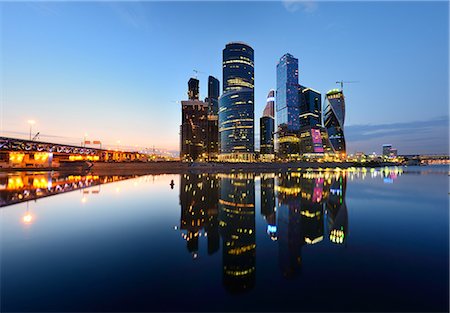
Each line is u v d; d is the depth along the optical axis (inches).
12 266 307.0
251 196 999.0
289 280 280.2
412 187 1332.4
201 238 441.7
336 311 218.2
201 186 1382.9
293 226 540.1
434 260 329.1
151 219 578.2
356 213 662.5
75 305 224.7
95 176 2180.1
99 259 334.3
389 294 245.0
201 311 219.0
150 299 237.5
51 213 624.1
